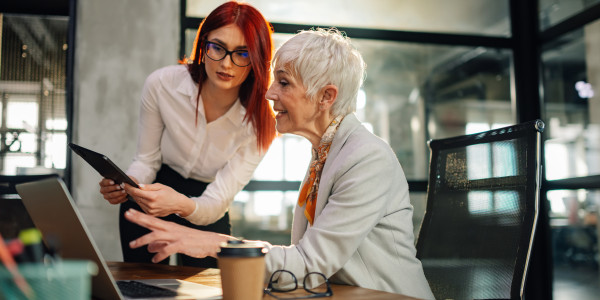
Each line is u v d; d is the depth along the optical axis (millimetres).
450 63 3496
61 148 3070
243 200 3109
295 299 813
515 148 1291
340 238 1013
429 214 1506
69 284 439
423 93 3459
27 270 427
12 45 3111
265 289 904
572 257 3264
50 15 3148
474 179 1400
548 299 3232
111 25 2967
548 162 3354
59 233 782
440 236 1441
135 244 918
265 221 3125
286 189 3143
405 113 3434
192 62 1734
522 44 3504
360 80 1215
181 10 3104
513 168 1284
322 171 1190
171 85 1751
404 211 1208
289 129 1215
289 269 959
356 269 1080
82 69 2922
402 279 1114
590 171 3230
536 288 3266
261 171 3125
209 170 1869
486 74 3518
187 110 1747
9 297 433
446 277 1382
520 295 1146
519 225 1216
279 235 3133
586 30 3230
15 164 3025
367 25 3365
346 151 1132
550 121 3381
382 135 3398
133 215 936
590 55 3242
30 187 848
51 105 3098
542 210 3312
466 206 1396
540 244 3295
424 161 3432
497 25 3531
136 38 2980
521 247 1187
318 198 1136
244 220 3109
